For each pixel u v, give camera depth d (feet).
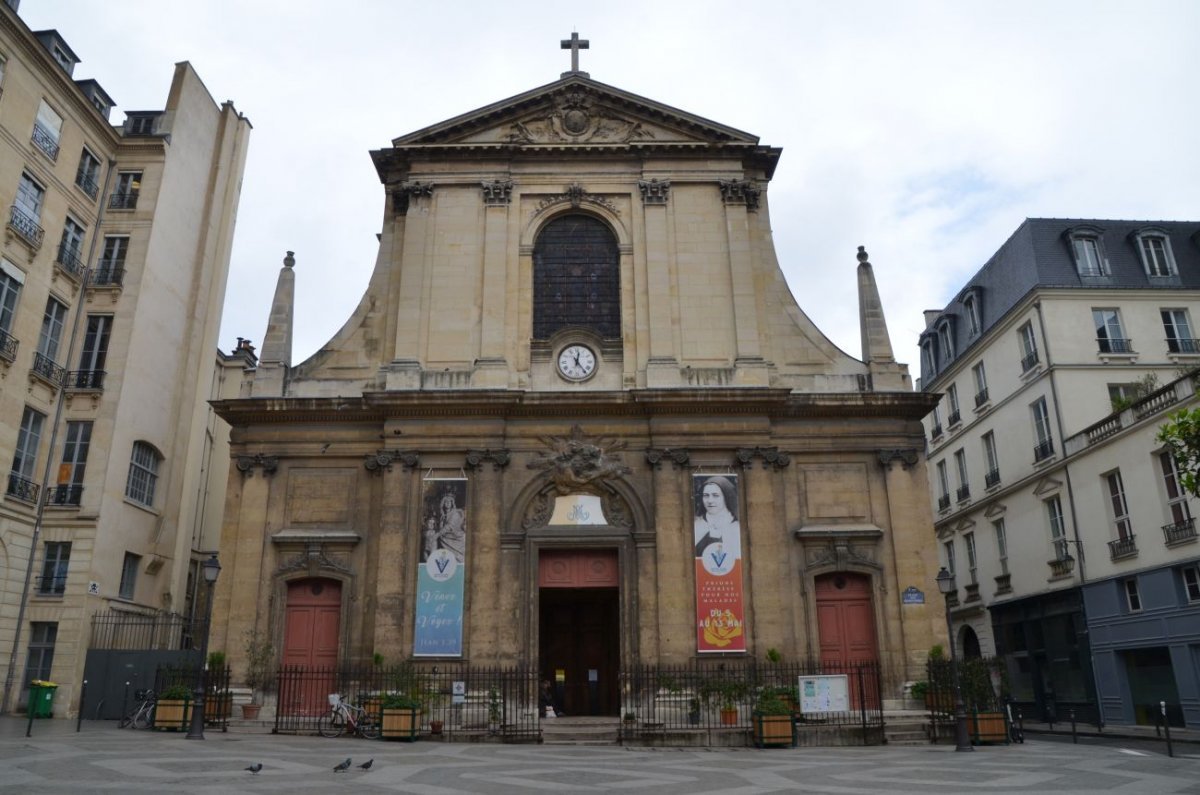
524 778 39.86
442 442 71.97
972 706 61.52
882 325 77.71
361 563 70.38
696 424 72.90
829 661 69.10
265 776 37.83
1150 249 100.68
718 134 81.20
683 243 79.20
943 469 121.80
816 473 73.20
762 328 78.18
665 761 48.29
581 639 79.56
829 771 43.80
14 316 75.41
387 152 81.82
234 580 69.67
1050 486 95.50
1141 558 81.35
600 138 82.02
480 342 75.72
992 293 109.09
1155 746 61.87
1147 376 90.53
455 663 66.64
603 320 78.59
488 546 69.62
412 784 36.83
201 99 98.84
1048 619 95.40
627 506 71.72
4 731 57.21
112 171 89.45
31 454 77.61
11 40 73.77
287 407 73.00
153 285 88.07
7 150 73.92
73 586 76.38
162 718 59.88
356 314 78.23
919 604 69.46
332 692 67.77
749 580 69.41
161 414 89.56
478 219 79.51
